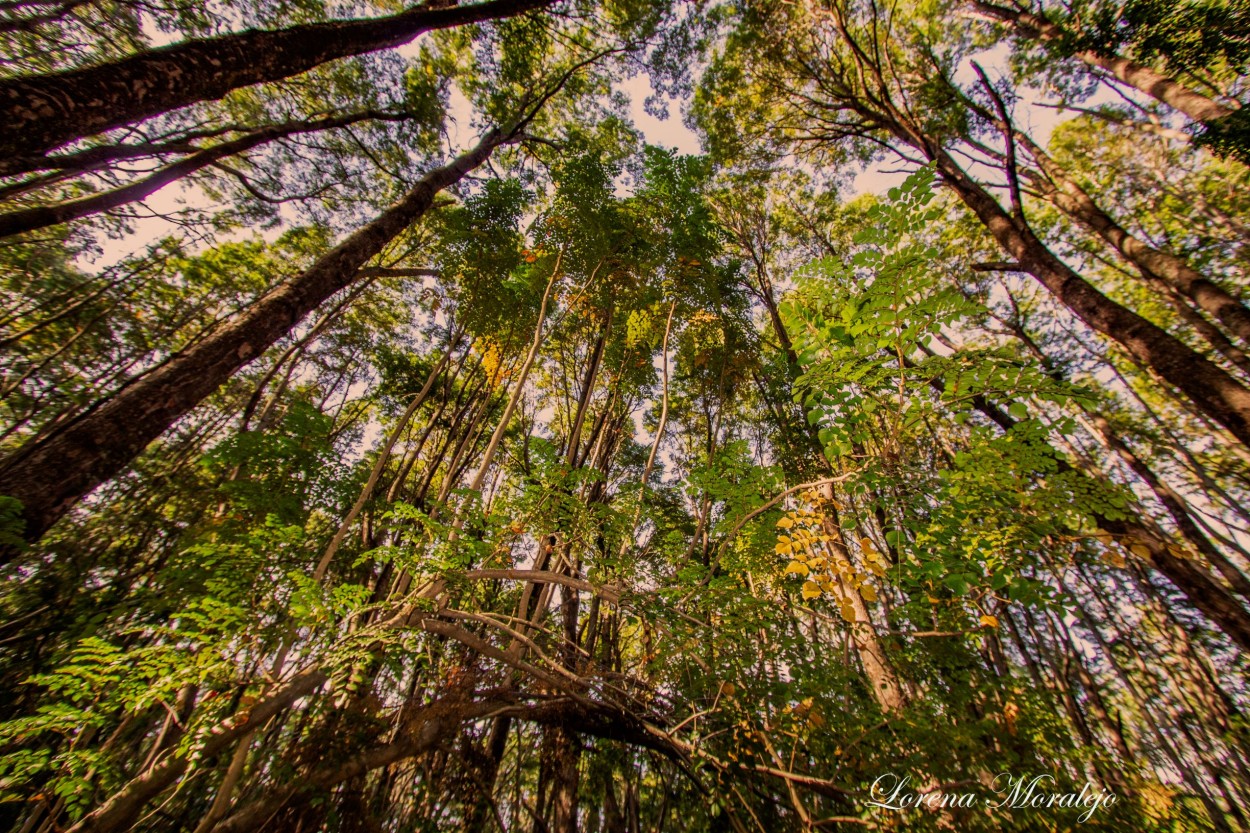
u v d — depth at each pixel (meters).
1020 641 8.00
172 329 9.49
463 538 4.32
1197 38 4.82
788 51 9.40
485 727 6.24
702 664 4.01
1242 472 8.18
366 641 3.27
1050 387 2.24
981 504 2.59
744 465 4.51
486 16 4.32
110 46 6.11
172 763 2.75
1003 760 2.86
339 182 9.62
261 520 5.07
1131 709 9.76
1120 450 6.97
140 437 2.30
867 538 2.71
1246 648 3.86
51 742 4.27
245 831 3.04
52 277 8.68
